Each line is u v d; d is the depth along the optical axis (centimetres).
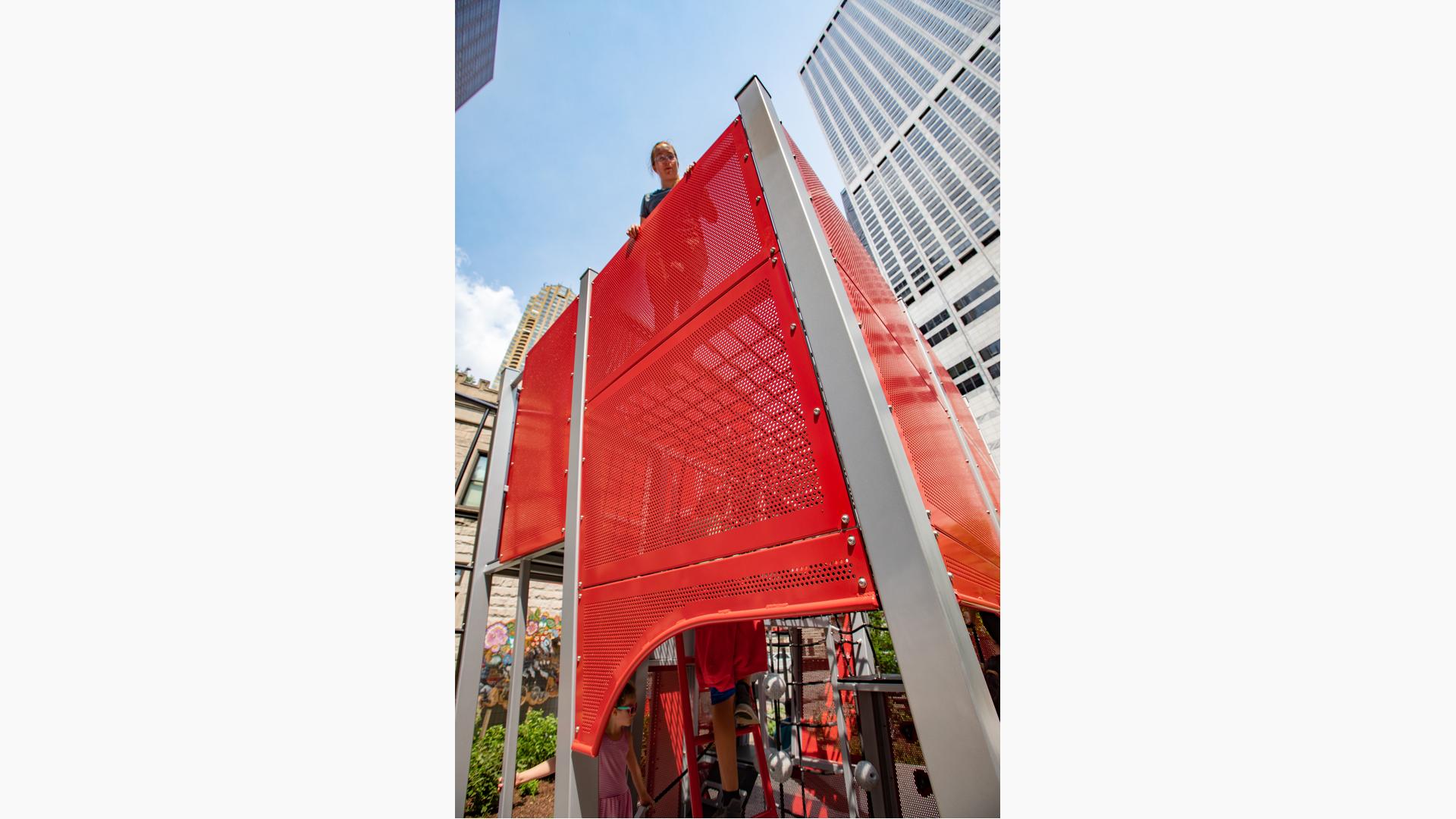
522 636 293
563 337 311
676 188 213
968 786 90
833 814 349
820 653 448
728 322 168
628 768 336
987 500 284
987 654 352
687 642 405
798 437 138
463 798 290
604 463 213
